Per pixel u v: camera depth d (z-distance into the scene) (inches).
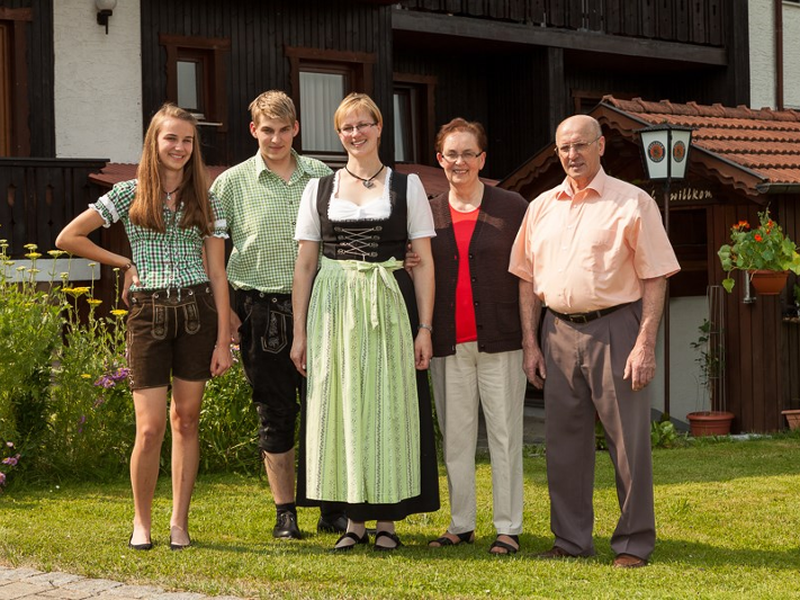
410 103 659.4
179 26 527.5
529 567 194.5
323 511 228.8
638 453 201.5
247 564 193.0
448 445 216.2
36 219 450.3
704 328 437.7
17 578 187.0
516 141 667.4
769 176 406.0
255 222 224.7
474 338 211.2
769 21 763.4
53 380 303.3
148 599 173.8
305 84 580.1
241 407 313.9
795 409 430.6
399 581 182.2
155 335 202.5
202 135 536.1
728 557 208.7
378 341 202.5
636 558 200.7
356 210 205.0
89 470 298.7
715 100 744.3
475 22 618.2
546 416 209.5
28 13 487.2
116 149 510.9
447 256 212.4
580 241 201.2
